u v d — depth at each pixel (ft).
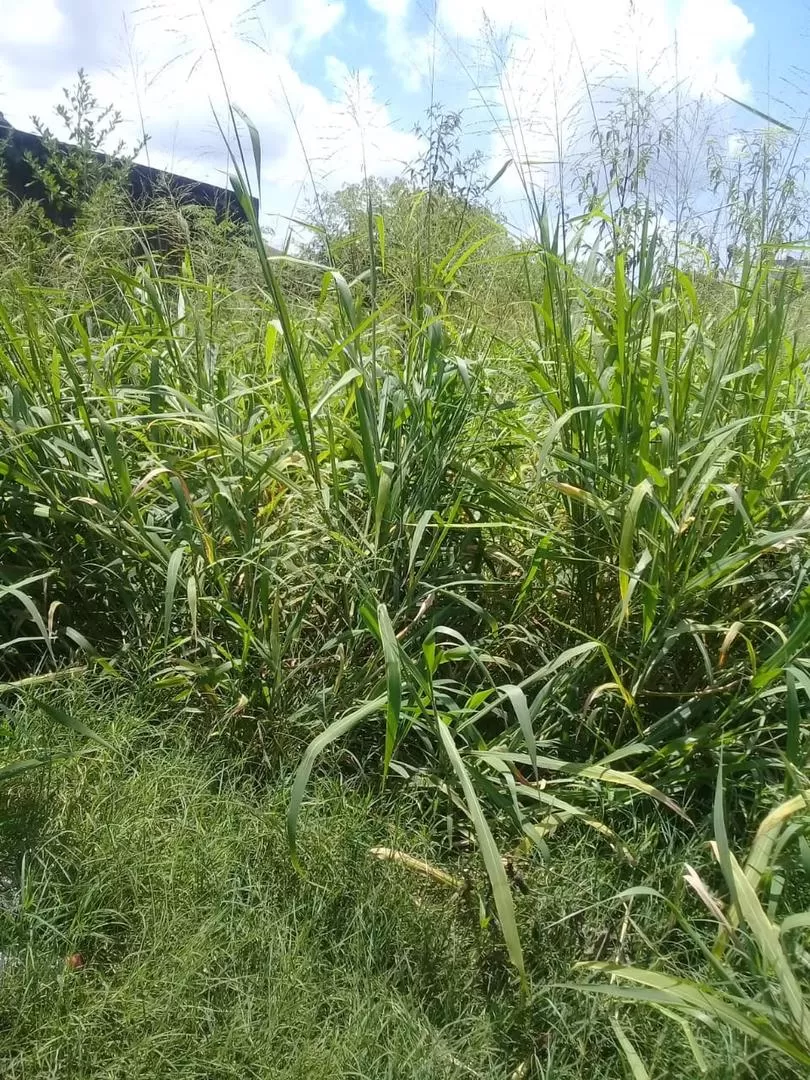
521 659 9.78
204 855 7.51
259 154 8.62
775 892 6.64
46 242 14.30
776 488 9.75
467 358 11.09
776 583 9.21
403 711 8.17
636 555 8.80
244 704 8.92
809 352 11.37
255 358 12.93
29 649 10.33
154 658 9.36
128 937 6.96
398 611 9.20
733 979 6.06
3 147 16.26
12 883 7.23
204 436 10.72
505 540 10.34
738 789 8.40
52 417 10.36
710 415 9.21
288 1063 6.09
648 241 9.95
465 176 12.01
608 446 9.20
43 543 10.17
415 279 10.61
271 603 9.53
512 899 6.68
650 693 8.64
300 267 12.82
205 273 13.44
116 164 15.85
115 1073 5.92
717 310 11.18
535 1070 6.38
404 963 7.00
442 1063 6.23
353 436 9.62
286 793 8.23
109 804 7.88
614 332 9.37
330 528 9.21
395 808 8.36
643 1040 6.38
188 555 9.64
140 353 11.31
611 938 7.23
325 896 7.43
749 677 8.73
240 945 6.89
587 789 8.21
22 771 7.61
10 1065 5.88
